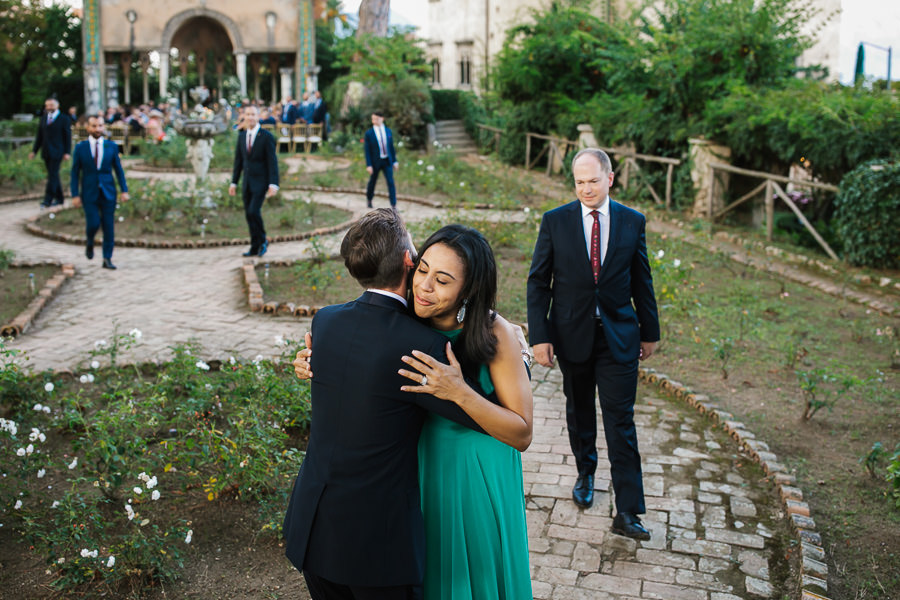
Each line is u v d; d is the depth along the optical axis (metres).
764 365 6.32
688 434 5.09
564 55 18.80
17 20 37.78
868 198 9.34
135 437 4.27
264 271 9.20
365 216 2.41
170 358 6.19
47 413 5.00
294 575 3.55
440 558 2.48
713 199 12.98
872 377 5.54
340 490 2.26
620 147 16.02
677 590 3.46
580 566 3.64
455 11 32.84
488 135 24.06
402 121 24.36
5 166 16.05
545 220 3.93
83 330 7.00
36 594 3.38
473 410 2.25
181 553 3.69
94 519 3.61
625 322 3.85
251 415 4.48
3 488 3.92
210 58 37.38
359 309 2.34
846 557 3.75
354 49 26.53
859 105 11.04
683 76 13.70
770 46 13.45
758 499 4.27
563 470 4.57
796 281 9.19
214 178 16.61
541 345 3.91
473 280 2.31
